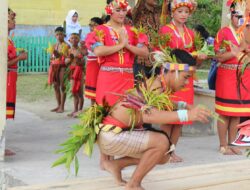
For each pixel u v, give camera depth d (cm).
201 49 615
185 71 405
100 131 406
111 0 574
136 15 691
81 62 955
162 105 395
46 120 914
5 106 565
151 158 398
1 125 568
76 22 1455
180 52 416
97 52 550
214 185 439
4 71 556
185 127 790
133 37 577
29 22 1720
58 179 540
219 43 639
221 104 657
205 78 1515
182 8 605
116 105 414
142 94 399
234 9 623
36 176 549
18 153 650
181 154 673
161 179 450
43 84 1387
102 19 805
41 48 1653
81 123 416
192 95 607
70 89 977
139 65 645
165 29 612
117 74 557
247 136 395
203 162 635
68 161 395
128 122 404
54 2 1762
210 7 1842
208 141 757
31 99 1150
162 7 690
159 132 405
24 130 816
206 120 390
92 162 618
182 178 455
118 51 556
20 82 1413
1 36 548
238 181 451
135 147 398
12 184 530
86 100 1161
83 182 434
